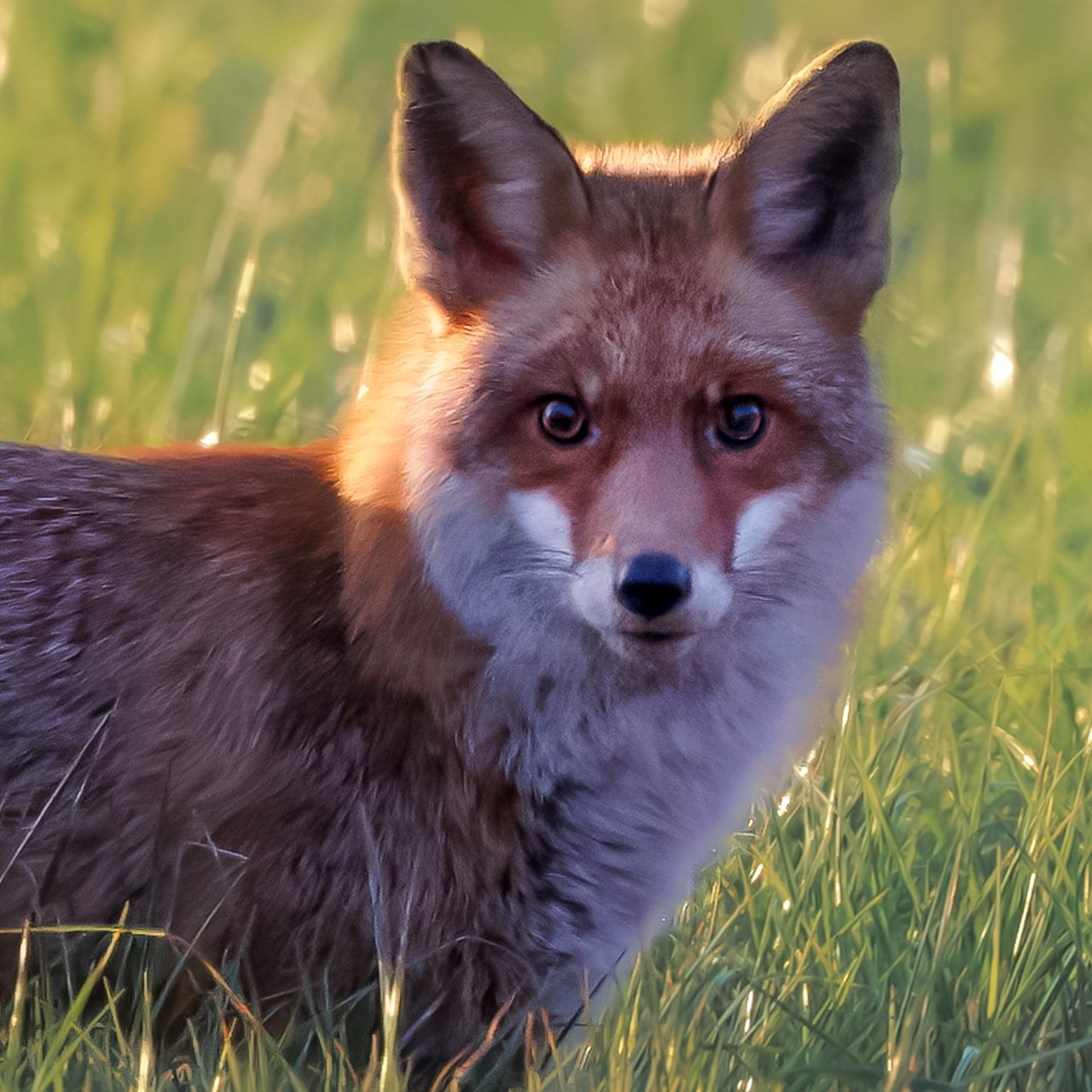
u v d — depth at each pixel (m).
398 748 8.44
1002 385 16.66
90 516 9.13
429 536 8.33
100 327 16.56
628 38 25.20
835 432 8.64
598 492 8.23
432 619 8.38
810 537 8.64
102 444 13.91
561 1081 8.45
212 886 8.50
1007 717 12.01
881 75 8.74
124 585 8.92
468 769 8.48
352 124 21.52
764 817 10.48
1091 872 9.92
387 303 16.38
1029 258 20.39
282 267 18.50
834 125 8.80
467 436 8.37
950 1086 7.95
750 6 25.62
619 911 8.92
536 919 8.69
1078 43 26.55
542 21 25.92
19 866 8.68
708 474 8.35
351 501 8.62
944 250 20.47
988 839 10.87
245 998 8.61
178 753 8.59
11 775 8.75
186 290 17.91
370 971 8.55
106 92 21.80
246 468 9.27
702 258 8.59
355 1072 8.51
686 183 9.05
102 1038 8.62
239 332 15.38
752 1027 8.93
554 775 8.63
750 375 8.38
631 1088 8.28
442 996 8.56
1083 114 24.39
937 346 18.08
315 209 19.50
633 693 8.66
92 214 19.11
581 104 22.31
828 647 9.03
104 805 8.66
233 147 21.38
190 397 16.25
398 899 8.42
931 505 14.68
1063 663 12.41
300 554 8.79
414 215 8.67
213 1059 8.45
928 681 12.01
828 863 10.11
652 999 9.12
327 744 8.48
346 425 9.09
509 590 8.43
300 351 16.95
